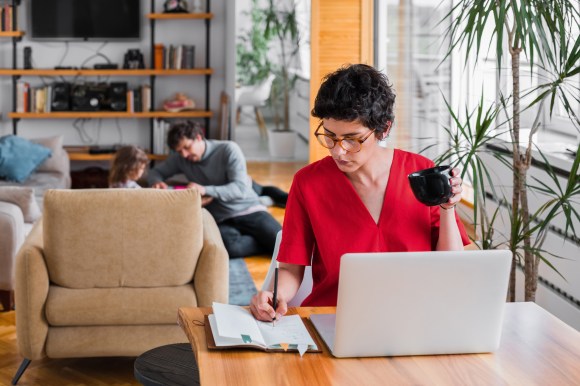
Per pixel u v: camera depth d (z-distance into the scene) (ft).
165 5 29.45
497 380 6.38
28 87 28.86
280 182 27.55
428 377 6.41
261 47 30.53
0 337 14.10
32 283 11.76
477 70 19.80
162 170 19.01
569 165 13.01
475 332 6.78
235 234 18.93
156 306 12.03
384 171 7.89
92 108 29.12
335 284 8.02
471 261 6.59
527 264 11.11
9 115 28.55
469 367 6.60
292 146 31.37
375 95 7.11
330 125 7.21
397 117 22.97
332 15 23.12
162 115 29.22
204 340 7.00
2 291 15.38
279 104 31.07
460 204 20.36
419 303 6.62
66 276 11.96
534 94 16.52
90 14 29.27
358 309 6.57
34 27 29.12
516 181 10.91
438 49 20.74
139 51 29.40
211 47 30.48
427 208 7.89
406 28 22.45
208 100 30.32
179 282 12.24
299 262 8.02
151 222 11.98
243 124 31.09
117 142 30.37
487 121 10.74
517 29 10.09
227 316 7.22
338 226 7.86
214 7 30.30
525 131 16.66
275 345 6.85
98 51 29.81
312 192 7.92
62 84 29.07
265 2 30.19
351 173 7.89
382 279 6.50
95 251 11.93
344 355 6.71
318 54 23.27
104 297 11.93
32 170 23.71
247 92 30.86
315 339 7.08
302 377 6.37
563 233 13.12
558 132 15.51
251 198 19.17
